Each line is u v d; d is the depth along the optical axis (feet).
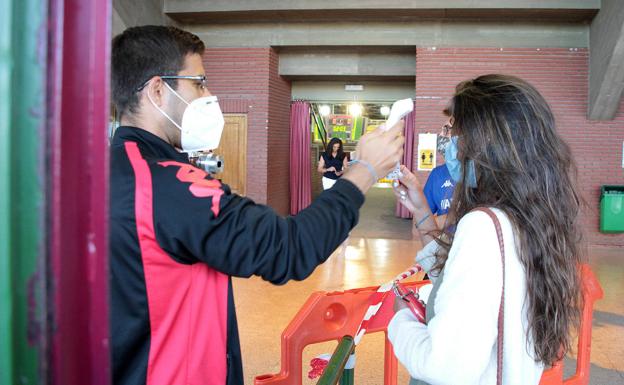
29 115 0.96
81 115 1.02
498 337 3.19
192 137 3.75
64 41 1.00
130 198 2.92
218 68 29.22
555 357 3.62
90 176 1.03
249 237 2.88
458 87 3.90
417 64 27.35
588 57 26.11
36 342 0.98
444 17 26.73
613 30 23.38
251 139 29.27
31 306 0.97
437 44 27.22
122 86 3.60
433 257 5.08
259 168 29.32
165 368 3.08
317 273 19.80
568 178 3.57
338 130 38.45
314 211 3.09
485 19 26.73
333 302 5.84
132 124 3.65
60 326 1.00
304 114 34.58
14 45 0.95
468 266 3.18
